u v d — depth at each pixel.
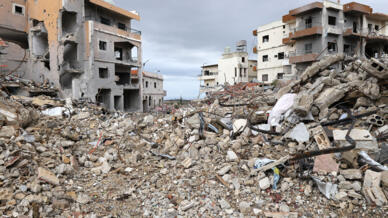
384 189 5.34
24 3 27.62
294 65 32.28
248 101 14.00
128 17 32.94
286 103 9.70
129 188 7.09
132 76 36.12
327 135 7.52
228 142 8.82
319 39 28.58
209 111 12.52
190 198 6.39
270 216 5.45
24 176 6.45
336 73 11.31
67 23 26.91
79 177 7.61
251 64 45.81
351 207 5.35
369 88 8.71
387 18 33.06
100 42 27.83
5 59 26.41
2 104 9.47
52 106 15.03
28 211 5.44
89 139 10.56
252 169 6.93
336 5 29.38
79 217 5.72
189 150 8.69
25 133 8.36
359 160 6.30
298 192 6.06
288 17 31.98
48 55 27.59
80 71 26.30
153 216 5.85
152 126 11.95
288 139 8.25
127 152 9.49
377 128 7.64
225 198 6.23
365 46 34.22
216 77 47.50
